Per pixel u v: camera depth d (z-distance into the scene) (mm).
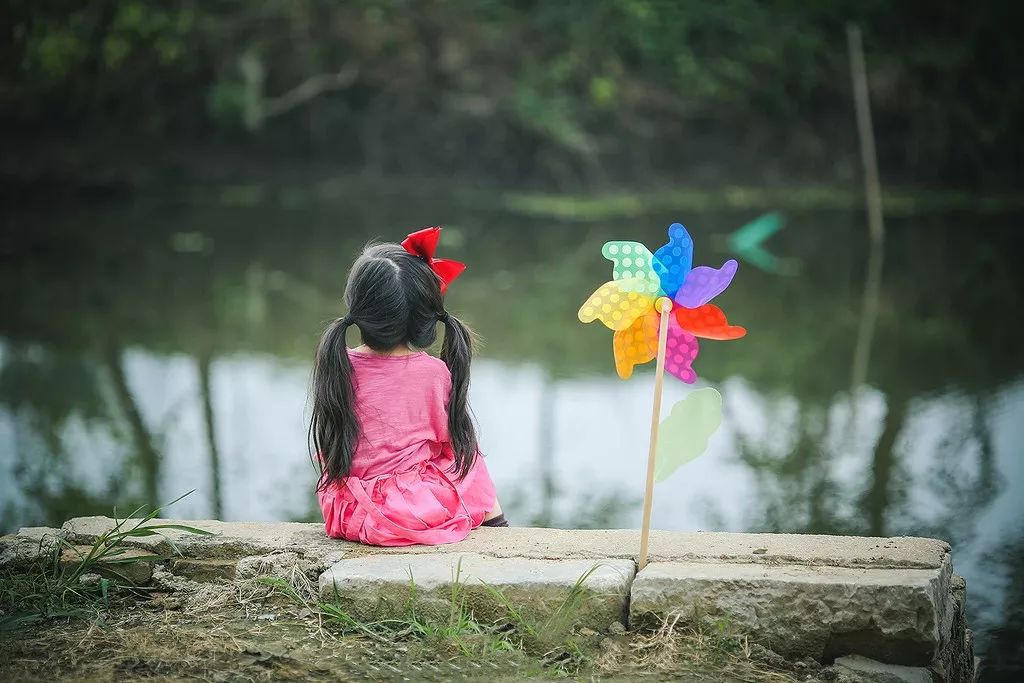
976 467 6441
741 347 9820
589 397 8156
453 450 3227
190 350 9297
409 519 3057
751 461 6625
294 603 2918
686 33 20031
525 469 6496
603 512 5809
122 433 6988
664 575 2789
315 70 18969
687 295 2945
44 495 5816
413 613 2824
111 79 17547
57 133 18375
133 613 2908
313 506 5777
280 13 17891
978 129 20188
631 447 6938
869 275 13352
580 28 19156
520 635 2789
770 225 16016
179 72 18281
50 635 2756
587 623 2791
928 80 20312
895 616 2662
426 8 18562
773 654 2719
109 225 15977
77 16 14984
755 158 20656
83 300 11258
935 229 16531
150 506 5707
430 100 19688
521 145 19750
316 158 20141
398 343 3166
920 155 20438
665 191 19609
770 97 20469
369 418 3152
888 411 7695
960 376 8688
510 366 9117
